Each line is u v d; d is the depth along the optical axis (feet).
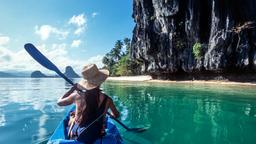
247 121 25.52
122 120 25.44
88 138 12.29
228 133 20.95
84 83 12.53
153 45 153.79
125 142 17.83
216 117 27.43
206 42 122.62
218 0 109.40
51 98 45.24
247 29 102.94
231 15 107.04
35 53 16.55
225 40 107.96
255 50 100.73
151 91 61.72
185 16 131.44
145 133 20.43
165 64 144.46
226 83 99.60
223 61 109.09
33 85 94.73
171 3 133.49
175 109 32.50
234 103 38.34
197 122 24.91
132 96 48.73
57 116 27.73
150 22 156.15
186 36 132.77
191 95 50.75
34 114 28.89
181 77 141.49
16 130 21.49
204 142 18.49
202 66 121.70
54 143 12.37
